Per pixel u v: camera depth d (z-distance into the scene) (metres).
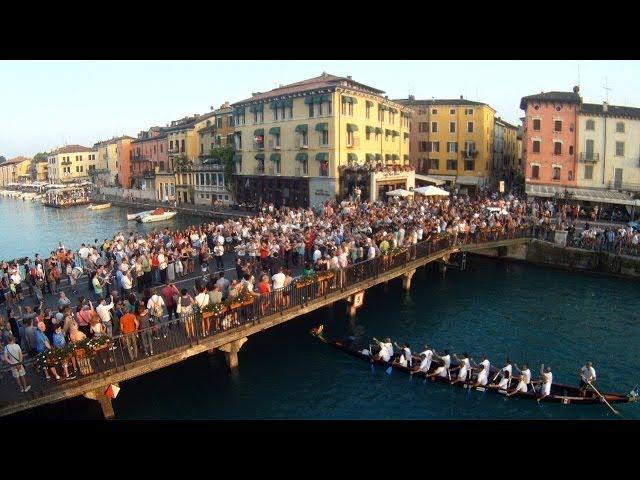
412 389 18.50
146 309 16.12
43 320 15.95
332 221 31.83
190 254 25.95
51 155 137.62
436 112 69.62
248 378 18.98
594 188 51.72
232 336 17.62
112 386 15.30
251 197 59.91
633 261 31.97
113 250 25.75
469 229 33.16
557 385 17.69
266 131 56.06
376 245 25.67
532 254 36.38
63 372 14.02
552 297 28.92
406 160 64.62
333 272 21.59
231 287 17.98
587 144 51.59
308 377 19.28
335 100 48.44
